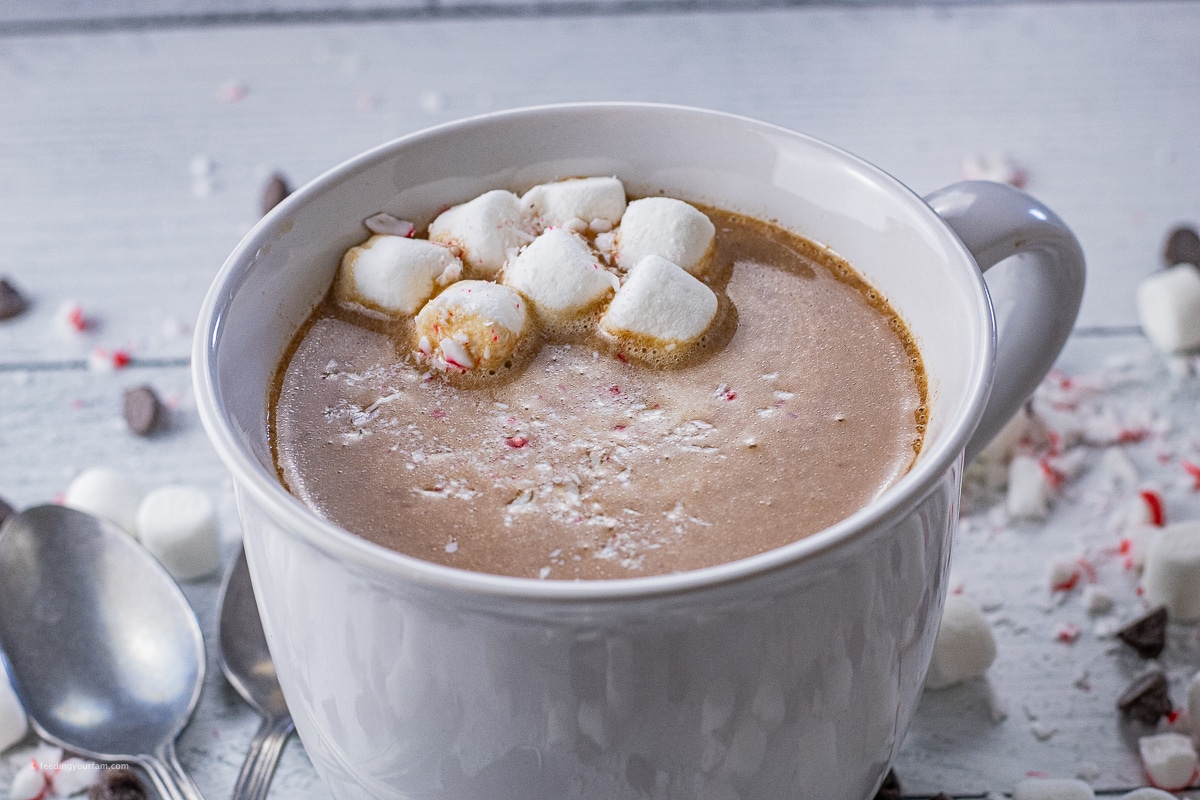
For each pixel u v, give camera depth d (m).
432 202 0.38
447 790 0.33
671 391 0.36
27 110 0.54
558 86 0.55
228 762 0.39
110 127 0.53
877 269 0.37
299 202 0.36
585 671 0.31
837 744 0.33
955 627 0.39
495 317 0.36
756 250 0.38
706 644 0.31
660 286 0.36
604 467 0.35
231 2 0.58
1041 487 0.43
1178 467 0.44
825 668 0.32
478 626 0.31
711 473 0.34
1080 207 0.51
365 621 0.32
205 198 0.51
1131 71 0.56
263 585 0.33
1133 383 0.46
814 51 0.56
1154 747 0.38
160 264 0.49
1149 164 0.52
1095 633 0.41
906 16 0.58
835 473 0.34
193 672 0.40
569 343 0.37
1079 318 0.47
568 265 0.37
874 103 0.54
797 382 0.36
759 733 0.33
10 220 0.50
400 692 0.32
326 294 0.37
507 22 0.58
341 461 0.35
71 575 0.40
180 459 0.44
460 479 0.34
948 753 0.39
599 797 0.33
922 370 0.36
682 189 0.39
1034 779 0.38
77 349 0.47
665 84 0.55
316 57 0.56
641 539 0.34
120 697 0.39
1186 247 0.48
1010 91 0.55
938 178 0.51
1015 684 0.40
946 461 0.32
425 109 0.54
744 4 0.59
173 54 0.56
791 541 0.33
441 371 0.36
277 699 0.39
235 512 0.43
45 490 0.44
